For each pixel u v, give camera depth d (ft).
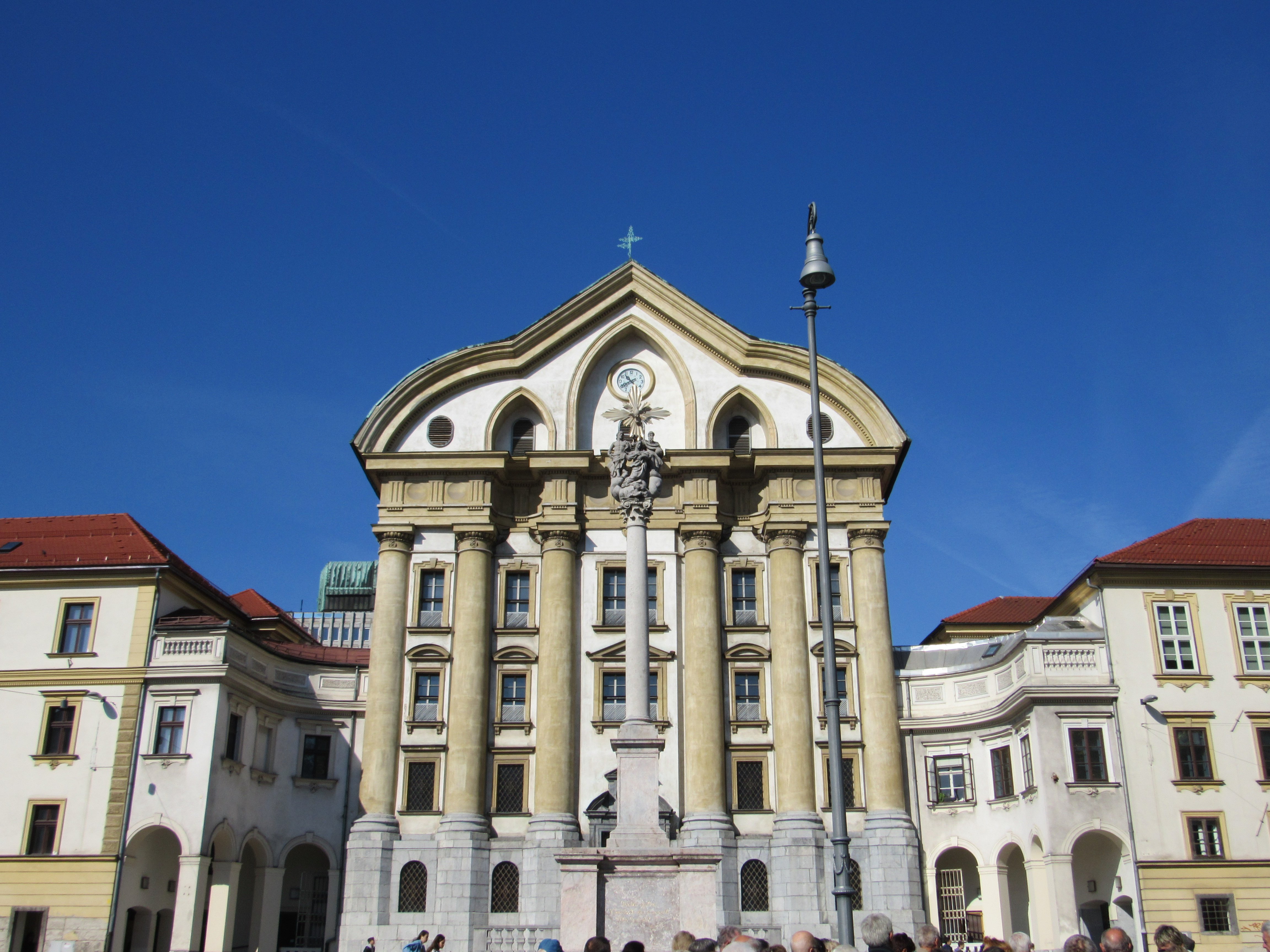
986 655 196.03
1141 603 175.01
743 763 188.96
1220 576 175.73
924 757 189.37
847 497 200.34
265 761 185.78
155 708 170.50
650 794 101.86
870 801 183.93
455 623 193.67
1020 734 175.01
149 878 169.99
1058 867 160.45
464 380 207.10
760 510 203.82
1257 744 168.25
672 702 191.01
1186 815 164.04
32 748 169.68
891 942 45.73
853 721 189.26
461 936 174.40
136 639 173.99
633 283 213.05
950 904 183.73
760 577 199.21
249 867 193.16
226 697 172.45
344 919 176.04
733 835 182.29
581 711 190.70
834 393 206.28
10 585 177.78
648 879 96.32
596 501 203.10
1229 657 172.24
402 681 190.90
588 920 94.32
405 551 197.26
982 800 182.50
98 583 177.78
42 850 164.66
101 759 168.04
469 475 200.85
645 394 210.18
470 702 188.14
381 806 183.32
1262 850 163.02
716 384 208.54
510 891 180.65
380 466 200.54
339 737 193.67
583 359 209.56
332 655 211.00
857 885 179.93
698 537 198.39
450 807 182.80
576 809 185.26
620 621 195.83
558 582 195.31
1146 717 168.86
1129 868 162.20
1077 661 172.04
